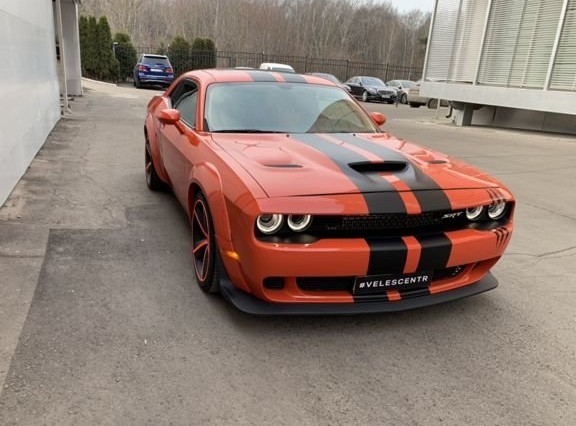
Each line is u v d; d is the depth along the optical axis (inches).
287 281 110.4
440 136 520.7
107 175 260.4
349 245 107.5
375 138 159.8
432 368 107.3
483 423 91.0
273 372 103.0
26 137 259.8
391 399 96.6
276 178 113.1
